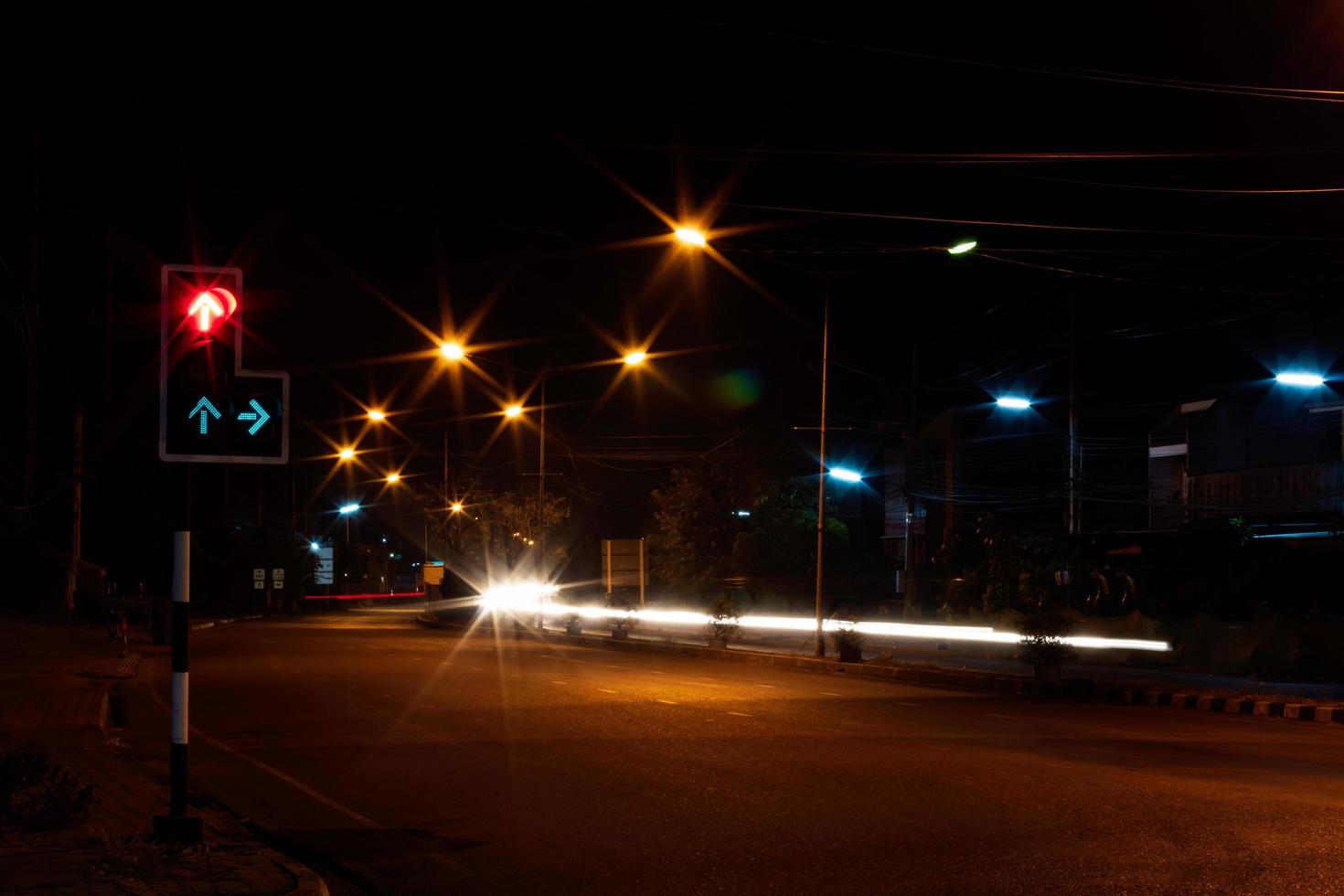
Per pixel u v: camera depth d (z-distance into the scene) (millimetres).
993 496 55875
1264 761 12742
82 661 29453
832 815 9656
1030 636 22875
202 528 73062
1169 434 46406
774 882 7500
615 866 8000
